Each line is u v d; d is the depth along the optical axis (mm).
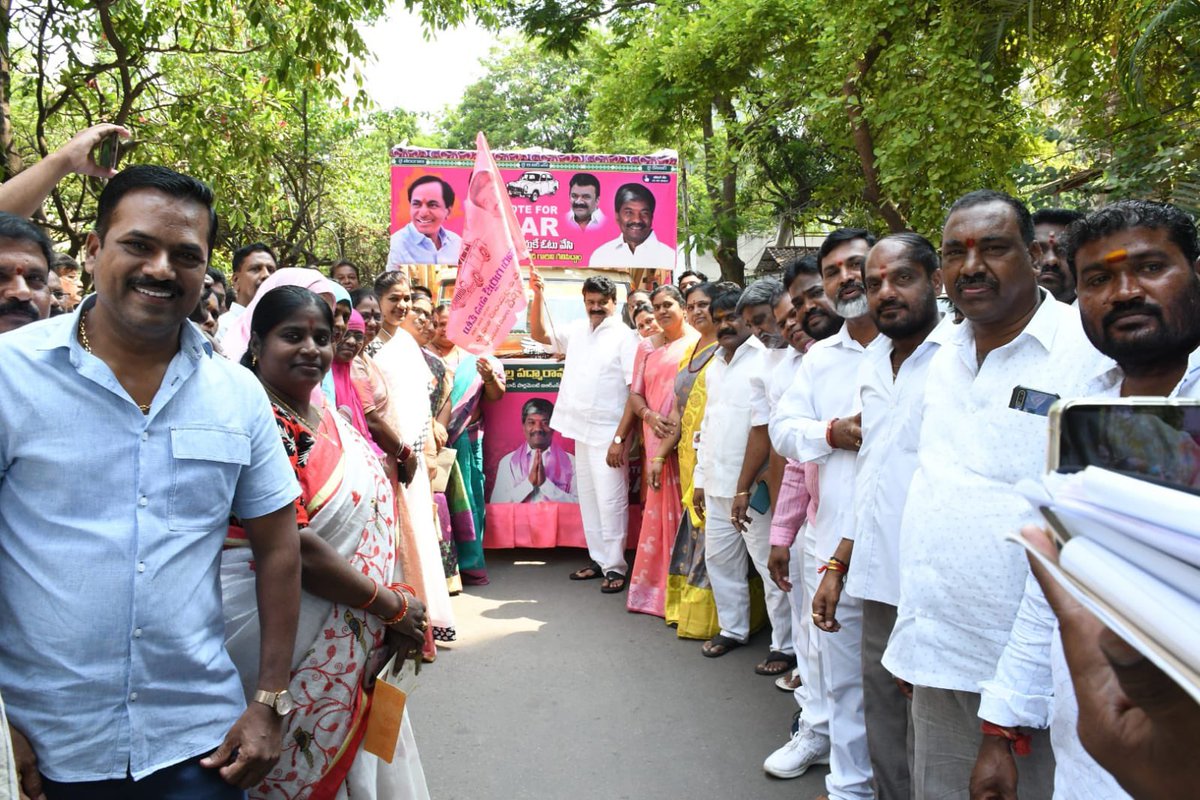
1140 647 631
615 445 5883
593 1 15625
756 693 4281
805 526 3529
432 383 5672
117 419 1682
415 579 4766
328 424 2482
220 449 1784
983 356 2145
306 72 8523
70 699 1622
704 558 4938
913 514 2191
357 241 18281
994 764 1813
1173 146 5258
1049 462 831
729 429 4598
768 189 14641
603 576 6371
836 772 3092
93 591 1628
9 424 1612
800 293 3570
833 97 8203
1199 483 803
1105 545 708
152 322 1672
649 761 3604
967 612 2055
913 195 7195
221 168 9758
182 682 1729
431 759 3635
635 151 19125
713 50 12688
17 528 1631
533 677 4484
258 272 4660
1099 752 955
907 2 7148
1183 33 5266
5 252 2359
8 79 6719
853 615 3029
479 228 5230
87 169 2484
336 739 2305
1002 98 7117
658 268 7449
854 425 2898
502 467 6605
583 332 6207
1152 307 1605
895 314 2586
